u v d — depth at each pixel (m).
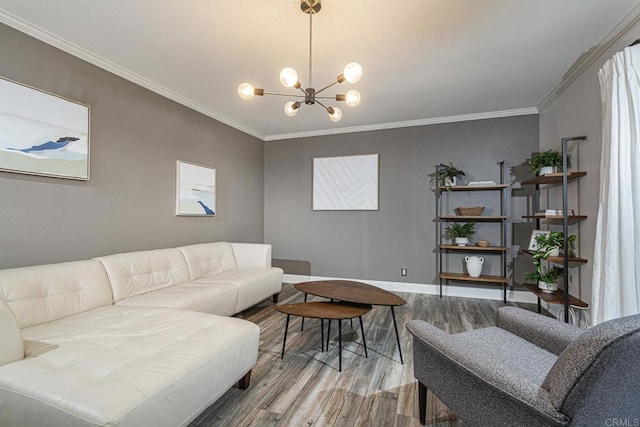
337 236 4.66
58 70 2.30
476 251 3.96
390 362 2.21
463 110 3.78
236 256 3.86
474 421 1.15
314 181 4.80
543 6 1.88
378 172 4.42
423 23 2.06
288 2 1.86
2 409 1.17
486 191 3.93
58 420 1.07
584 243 2.61
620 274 1.88
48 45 2.23
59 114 2.29
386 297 2.43
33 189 2.17
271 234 5.06
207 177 3.85
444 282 4.10
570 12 1.93
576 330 1.40
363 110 3.78
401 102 3.51
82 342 1.53
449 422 1.57
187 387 1.32
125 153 2.83
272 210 5.06
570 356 0.86
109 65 2.64
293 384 1.91
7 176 2.04
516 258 3.79
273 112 3.93
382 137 4.41
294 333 2.75
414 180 4.24
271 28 2.13
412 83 3.00
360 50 2.41
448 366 1.30
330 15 1.97
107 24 2.09
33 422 1.11
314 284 2.89
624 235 1.83
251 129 4.68
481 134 3.94
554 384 0.89
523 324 1.60
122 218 2.81
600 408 0.83
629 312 1.80
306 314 2.15
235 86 3.13
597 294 2.09
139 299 2.35
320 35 2.21
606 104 2.02
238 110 3.86
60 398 1.09
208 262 3.40
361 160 4.52
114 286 2.35
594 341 0.80
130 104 2.87
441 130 4.11
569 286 2.91
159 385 1.20
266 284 3.38
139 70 2.78
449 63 2.61
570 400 0.83
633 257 1.80
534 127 3.73
